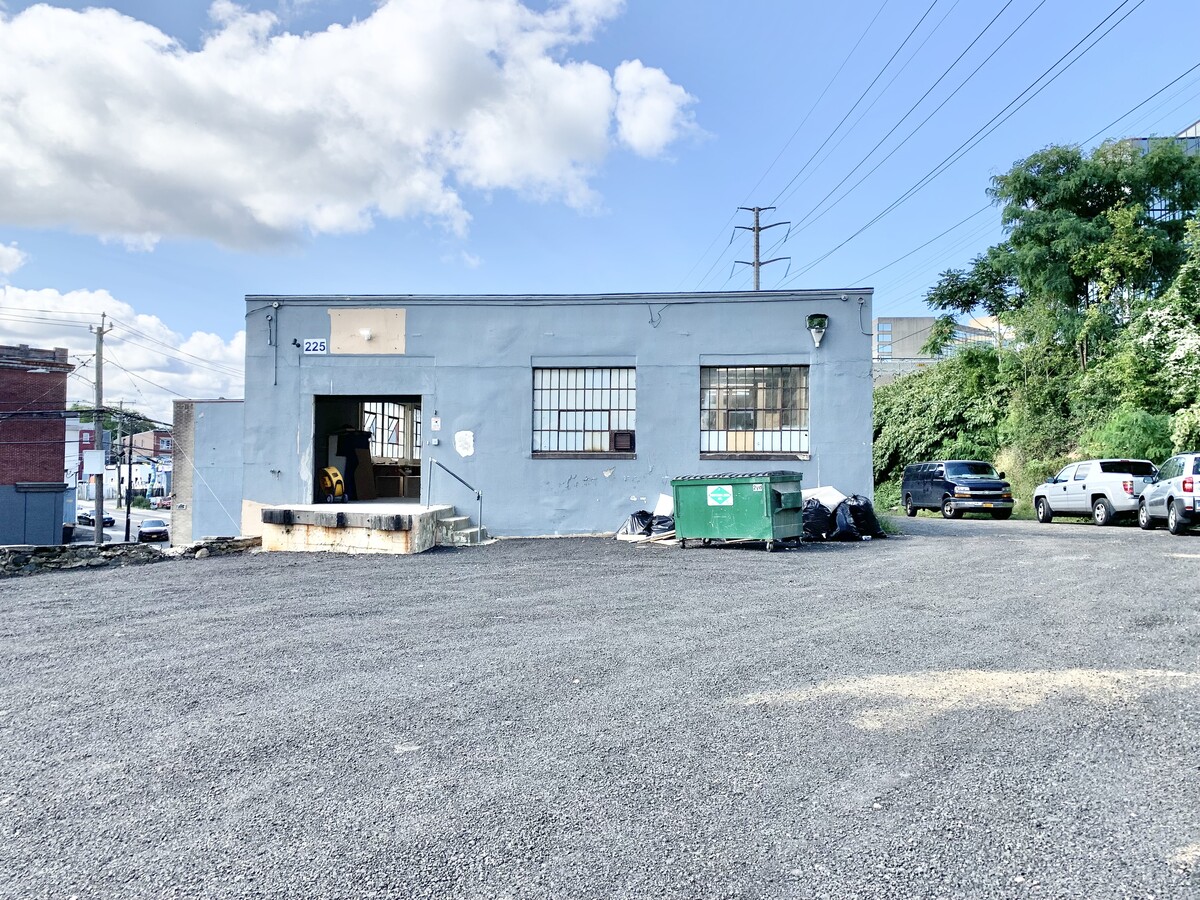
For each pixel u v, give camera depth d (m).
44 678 5.63
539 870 2.93
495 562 11.55
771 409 15.20
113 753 4.14
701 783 3.66
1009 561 11.20
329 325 15.68
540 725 4.47
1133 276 25.42
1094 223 26.39
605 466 15.30
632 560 11.57
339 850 3.09
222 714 4.75
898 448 36.22
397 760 3.99
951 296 32.53
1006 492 23.58
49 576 10.88
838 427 14.88
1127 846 3.03
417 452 23.80
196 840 3.19
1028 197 28.38
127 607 8.39
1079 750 3.96
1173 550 12.40
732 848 3.07
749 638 6.48
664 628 6.93
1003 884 2.79
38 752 4.17
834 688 5.05
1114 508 18.47
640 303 15.38
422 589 9.24
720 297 15.22
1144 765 3.77
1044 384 27.42
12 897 2.79
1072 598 8.12
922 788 3.56
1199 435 19.75
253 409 15.65
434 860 3.01
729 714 4.60
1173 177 26.41
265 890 2.82
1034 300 28.16
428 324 15.59
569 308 15.49
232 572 10.91
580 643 6.41
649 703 4.82
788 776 3.72
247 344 15.73
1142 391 22.33
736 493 12.65
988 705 4.66
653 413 15.26
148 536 47.84
